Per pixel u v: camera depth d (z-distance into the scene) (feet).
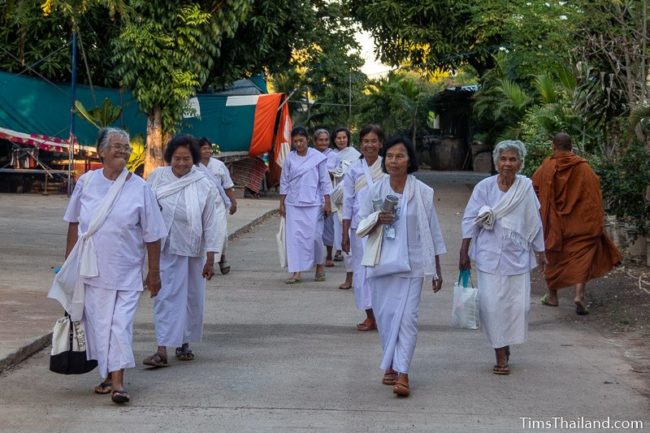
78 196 20.54
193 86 71.46
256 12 81.71
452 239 54.90
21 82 73.97
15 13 46.52
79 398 20.52
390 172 21.52
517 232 23.48
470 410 20.04
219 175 39.70
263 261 45.01
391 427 18.69
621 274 39.22
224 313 31.55
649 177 38.27
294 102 114.21
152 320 29.71
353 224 29.12
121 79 71.51
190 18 68.54
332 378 22.68
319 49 102.47
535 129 55.52
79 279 20.08
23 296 31.24
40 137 74.23
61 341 20.20
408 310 21.21
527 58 57.62
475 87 139.23
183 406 20.02
